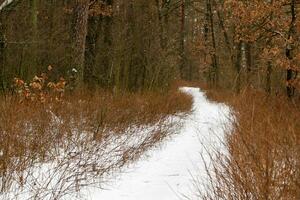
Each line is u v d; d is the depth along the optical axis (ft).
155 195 20.12
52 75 46.75
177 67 74.79
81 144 22.99
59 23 52.65
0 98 27.37
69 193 18.88
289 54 38.70
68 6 55.11
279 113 28.02
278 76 45.06
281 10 40.47
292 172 14.51
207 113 60.70
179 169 25.21
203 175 23.09
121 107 34.12
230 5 40.55
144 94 47.14
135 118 33.58
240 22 41.78
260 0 39.96
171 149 31.81
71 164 21.66
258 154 15.78
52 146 22.81
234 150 17.95
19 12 45.06
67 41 49.98
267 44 43.27
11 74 42.93
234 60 83.61
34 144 21.21
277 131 19.44
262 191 13.32
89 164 21.16
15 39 43.86
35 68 44.93
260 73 47.16
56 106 27.68
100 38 54.29
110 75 50.60
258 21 40.98
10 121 21.70
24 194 17.53
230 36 91.15
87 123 26.91
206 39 110.42
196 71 179.22
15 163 18.89
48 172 20.16
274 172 14.47
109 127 28.17
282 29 40.86
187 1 82.94
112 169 23.20
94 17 54.70
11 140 20.02
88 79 51.29
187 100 65.72
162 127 35.83
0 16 38.14
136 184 21.97
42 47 47.57
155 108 40.06
